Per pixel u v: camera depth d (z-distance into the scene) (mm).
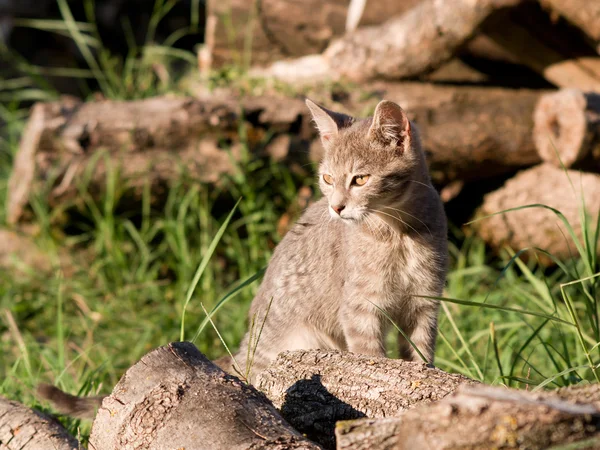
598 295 10000
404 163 6953
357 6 12820
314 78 12391
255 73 13188
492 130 11562
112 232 11945
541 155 11188
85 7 21391
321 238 7543
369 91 11742
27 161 11844
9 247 12469
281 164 11656
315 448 4293
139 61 20203
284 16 13227
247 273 11562
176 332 10469
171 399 4762
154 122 11578
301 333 7730
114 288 11914
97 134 11570
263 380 5664
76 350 10234
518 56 11781
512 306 10461
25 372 8742
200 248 12141
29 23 20016
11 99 19719
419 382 4949
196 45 20547
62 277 11875
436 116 11609
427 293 7102
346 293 7141
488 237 12047
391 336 8828
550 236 11477
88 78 21594
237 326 10484
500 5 10641
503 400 3525
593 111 10281
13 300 11586
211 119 11516
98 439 4914
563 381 6262
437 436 3555
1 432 6012
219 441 4445
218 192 11938
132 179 11672
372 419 4098
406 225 6938
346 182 7035
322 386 5285
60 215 12227
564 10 10648
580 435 3455
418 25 11398
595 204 11070
